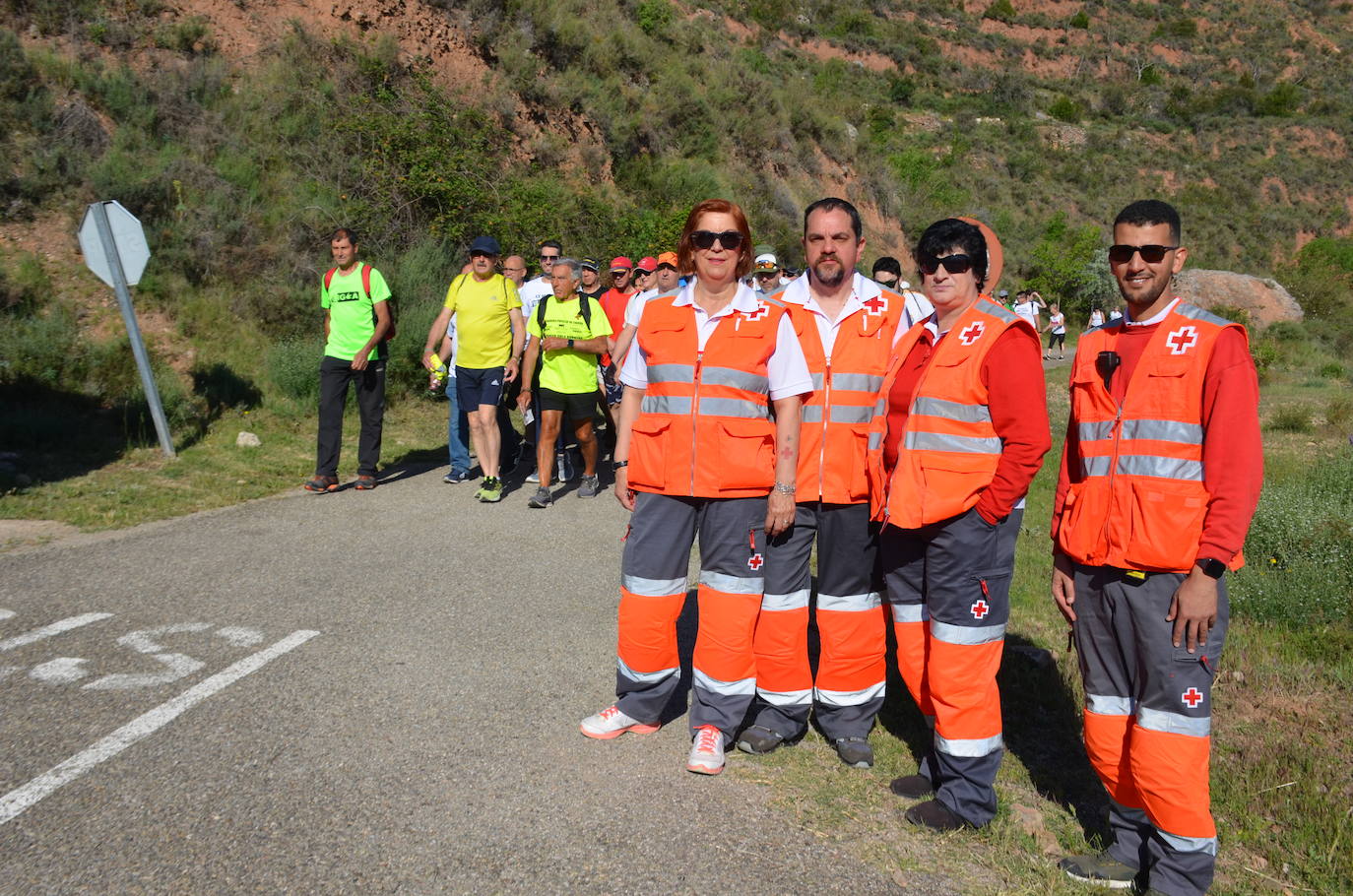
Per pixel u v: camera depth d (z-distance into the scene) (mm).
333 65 14633
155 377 9336
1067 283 39781
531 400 7703
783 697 3750
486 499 7543
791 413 3496
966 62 73938
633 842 2996
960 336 3199
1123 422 2932
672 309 3602
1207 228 57750
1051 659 4883
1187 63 89062
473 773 3363
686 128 23422
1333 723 4352
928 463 3193
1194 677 2814
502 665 4344
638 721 3754
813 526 3664
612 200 18375
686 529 3602
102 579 5227
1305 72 91375
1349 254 53594
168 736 3531
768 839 3080
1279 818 3500
